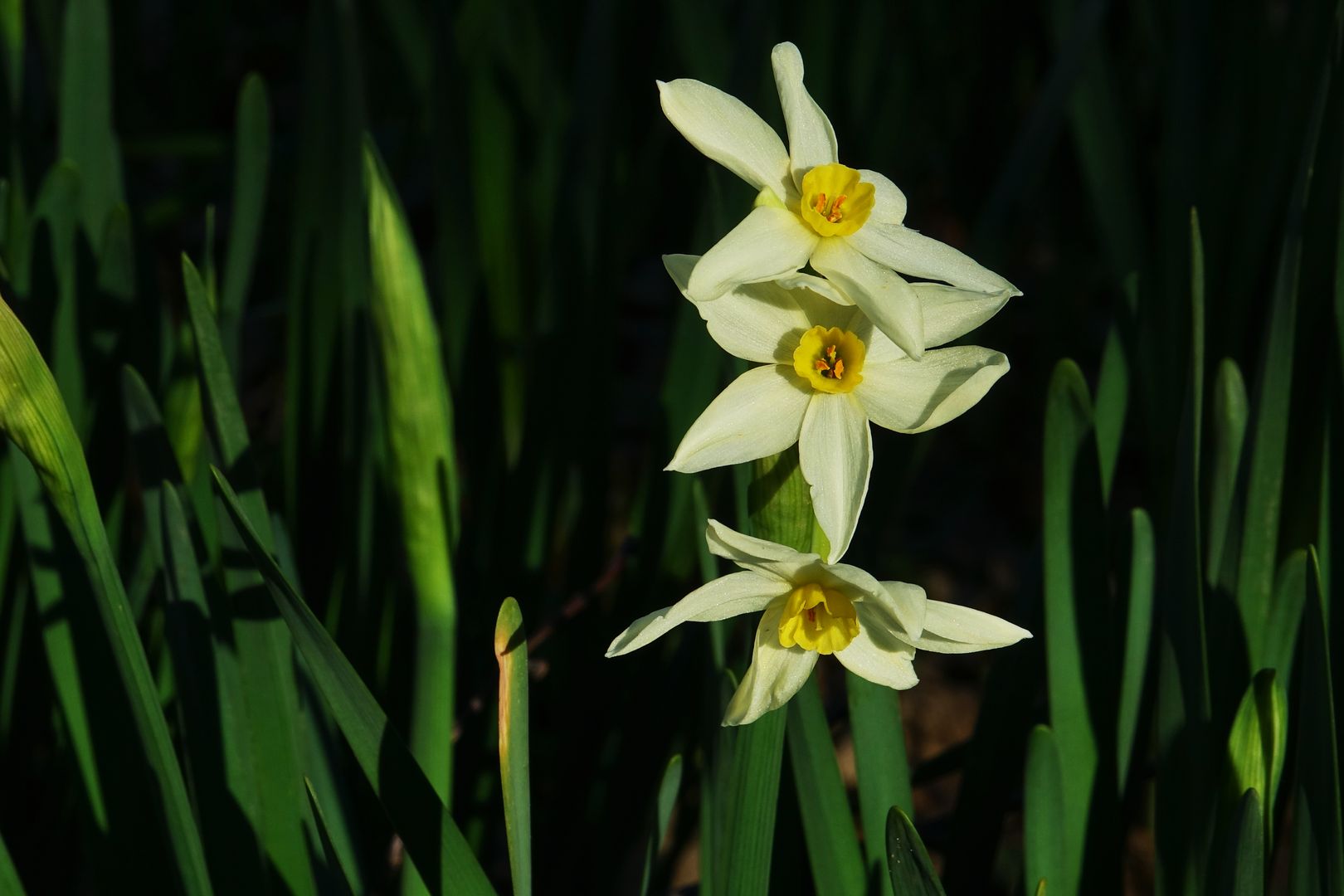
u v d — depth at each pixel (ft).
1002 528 4.84
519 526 2.78
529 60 3.71
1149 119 4.61
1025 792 2.35
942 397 2.17
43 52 3.40
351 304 2.58
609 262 2.85
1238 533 2.42
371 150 2.29
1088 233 4.59
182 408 2.52
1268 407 2.39
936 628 2.17
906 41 3.83
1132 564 2.43
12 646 2.56
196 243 5.06
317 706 2.43
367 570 2.56
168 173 5.49
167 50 5.95
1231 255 2.96
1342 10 2.46
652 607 2.67
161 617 2.57
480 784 2.63
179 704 2.36
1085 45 3.12
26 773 2.61
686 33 3.34
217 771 2.36
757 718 2.22
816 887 2.34
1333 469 2.43
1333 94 2.48
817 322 2.19
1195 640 2.35
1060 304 4.48
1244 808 2.24
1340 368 2.42
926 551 4.70
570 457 2.81
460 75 2.82
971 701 4.21
